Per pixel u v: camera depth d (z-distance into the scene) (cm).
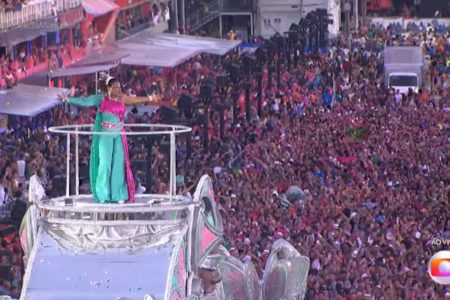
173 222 2562
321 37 12062
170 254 2512
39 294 2488
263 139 7206
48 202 2625
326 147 7069
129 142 6006
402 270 4738
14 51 8512
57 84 9012
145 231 2548
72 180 4419
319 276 4566
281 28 14500
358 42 12962
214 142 6675
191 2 14325
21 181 5597
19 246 4284
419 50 10881
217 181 5688
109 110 2658
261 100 8412
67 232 2555
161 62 9925
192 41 11138
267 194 5628
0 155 6034
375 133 7800
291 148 6962
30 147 6188
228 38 12338
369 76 10850
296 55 10619
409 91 9781
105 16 10631
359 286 4544
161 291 2472
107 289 2483
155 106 8238
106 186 2655
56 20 8738
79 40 9919
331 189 5972
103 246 2536
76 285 2494
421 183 6281
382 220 5441
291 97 8956
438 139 7731
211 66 10569
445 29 14350
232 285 3086
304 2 14375
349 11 13838
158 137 5853
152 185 4878
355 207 5584
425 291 4588
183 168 5766
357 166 6650
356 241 5053
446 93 10288
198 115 6512
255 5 14488
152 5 12244
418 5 16362
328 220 5269
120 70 9906
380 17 15812
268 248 4603
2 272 4059
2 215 5200
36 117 7494
